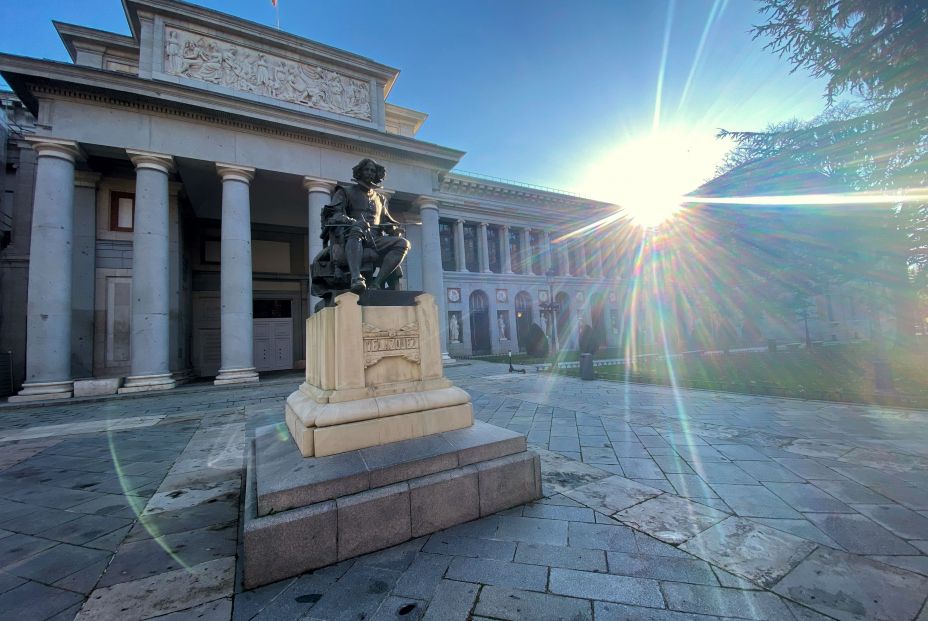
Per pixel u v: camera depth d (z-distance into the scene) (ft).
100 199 53.31
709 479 13.47
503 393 35.78
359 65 63.41
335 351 11.13
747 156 61.16
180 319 58.75
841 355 60.54
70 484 15.38
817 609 6.86
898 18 29.32
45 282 42.27
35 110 47.32
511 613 6.91
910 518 10.34
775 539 9.36
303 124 55.36
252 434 23.76
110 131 45.93
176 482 15.19
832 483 12.89
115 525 11.43
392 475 9.63
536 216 126.52
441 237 112.37
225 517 11.84
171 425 27.55
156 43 50.26
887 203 39.34
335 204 13.67
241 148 52.54
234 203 51.16
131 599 7.70
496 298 116.37
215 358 70.54
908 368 41.81
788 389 30.32
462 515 10.33
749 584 7.64
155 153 47.39
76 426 28.43
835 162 41.70
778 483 12.97
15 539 10.67
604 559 8.59
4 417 33.06
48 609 7.47
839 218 44.55
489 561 8.57
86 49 57.26
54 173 43.68
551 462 15.56
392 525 9.28
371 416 10.85
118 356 52.13
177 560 9.27
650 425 21.81
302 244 82.12
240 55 55.26
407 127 84.53
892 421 21.54
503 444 11.49
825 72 35.73
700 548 9.00
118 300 52.90
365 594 7.54
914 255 38.93
